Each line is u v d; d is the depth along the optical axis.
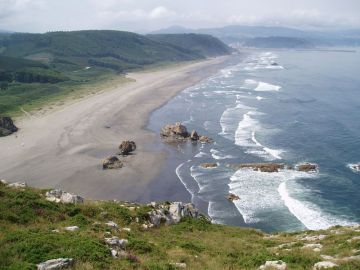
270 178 73.38
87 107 136.75
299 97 157.25
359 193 66.19
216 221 57.28
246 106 139.50
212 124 114.38
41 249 19.86
